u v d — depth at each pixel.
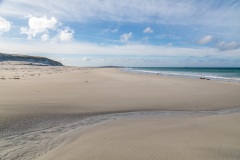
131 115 10.55
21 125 8.55
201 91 17.92
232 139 6.64
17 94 14.86
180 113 11.05
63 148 6.35
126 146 6.18
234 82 25.91
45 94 15.19
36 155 5.98
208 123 8.55
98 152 5.81
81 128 8.42
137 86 20.97
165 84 23.09
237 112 11.30
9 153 6.11
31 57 141.12
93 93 16.14
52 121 9.24
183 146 6.09
